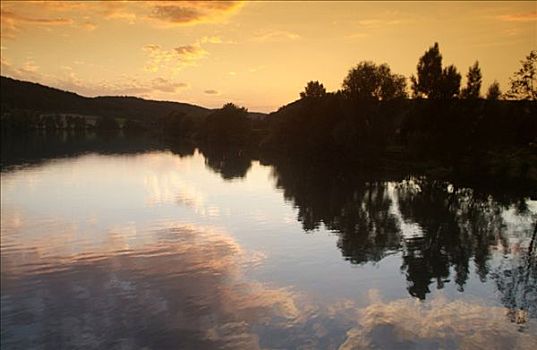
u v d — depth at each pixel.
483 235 36.16
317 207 47.81
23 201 50.06
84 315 20.34
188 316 20.17
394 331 18.77
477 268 27.59
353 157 87.25
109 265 27.55
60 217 41.91
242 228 37.56
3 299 22.16
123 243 32.69
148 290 23.39
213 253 30.11
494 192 59.47
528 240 34.75
